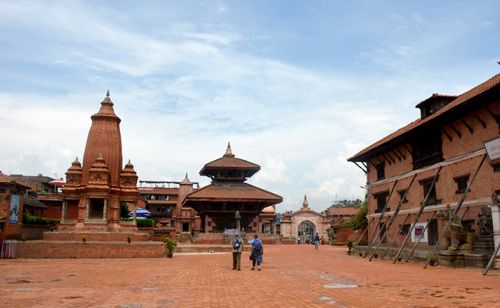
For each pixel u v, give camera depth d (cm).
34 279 1914
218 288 1584
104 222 4009
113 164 4272
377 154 4125
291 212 13150
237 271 2286
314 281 1789
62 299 1330
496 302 1205
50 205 6662
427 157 3250
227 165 6334
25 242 3316
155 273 2189
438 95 3266
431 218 2847
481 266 2342
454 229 2564
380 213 4047
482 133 2630
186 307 1180
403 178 3628
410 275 2030
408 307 1136
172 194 10400
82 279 1911
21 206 4144
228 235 5528
